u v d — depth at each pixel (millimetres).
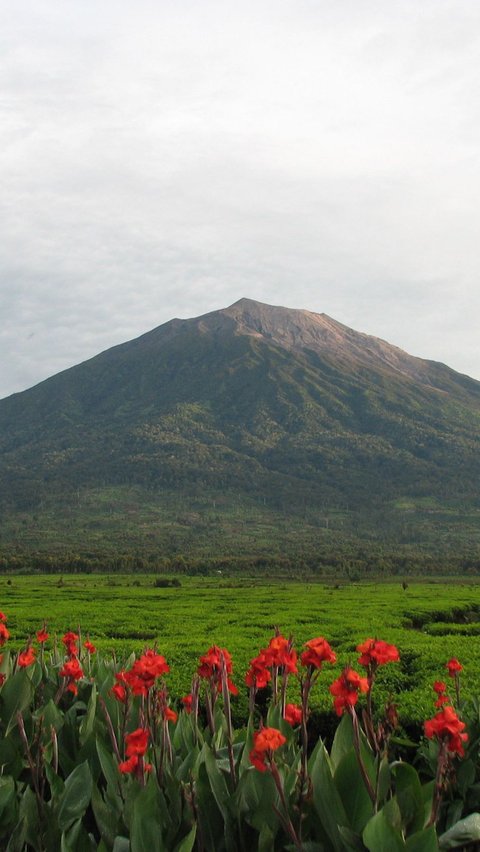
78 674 6105
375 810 3898
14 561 106750
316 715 13180
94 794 4426
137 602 47125
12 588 63969
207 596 55125
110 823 4332
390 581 95562
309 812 4188
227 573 106125
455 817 5102
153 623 32812
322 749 4098
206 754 4336
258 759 3924
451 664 7320
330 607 41812
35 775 4723
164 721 5047
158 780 4691
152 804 3855
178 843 3998
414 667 20203
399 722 12250
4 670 6930
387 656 4324
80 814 4492
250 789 4312
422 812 4070
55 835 4273
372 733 4625
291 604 44750
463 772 5645
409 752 8977
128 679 4898
